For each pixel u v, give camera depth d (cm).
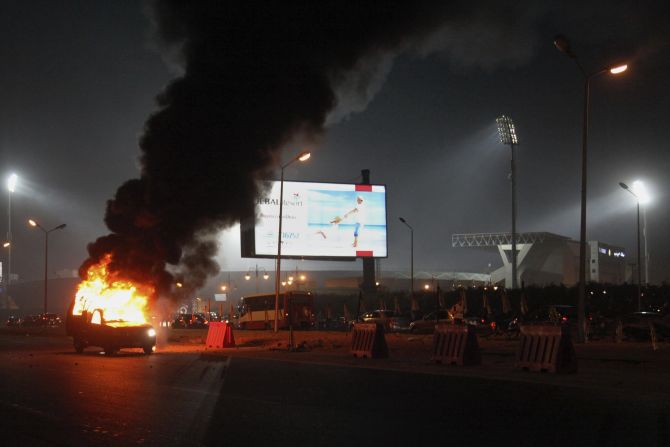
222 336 3130
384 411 1177
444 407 1219
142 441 930
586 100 2616
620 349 2409
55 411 1188
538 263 7056
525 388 1490
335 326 5541
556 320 3247
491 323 3641
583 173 2636
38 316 6034
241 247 4953
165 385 1570
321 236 5103
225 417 1118
